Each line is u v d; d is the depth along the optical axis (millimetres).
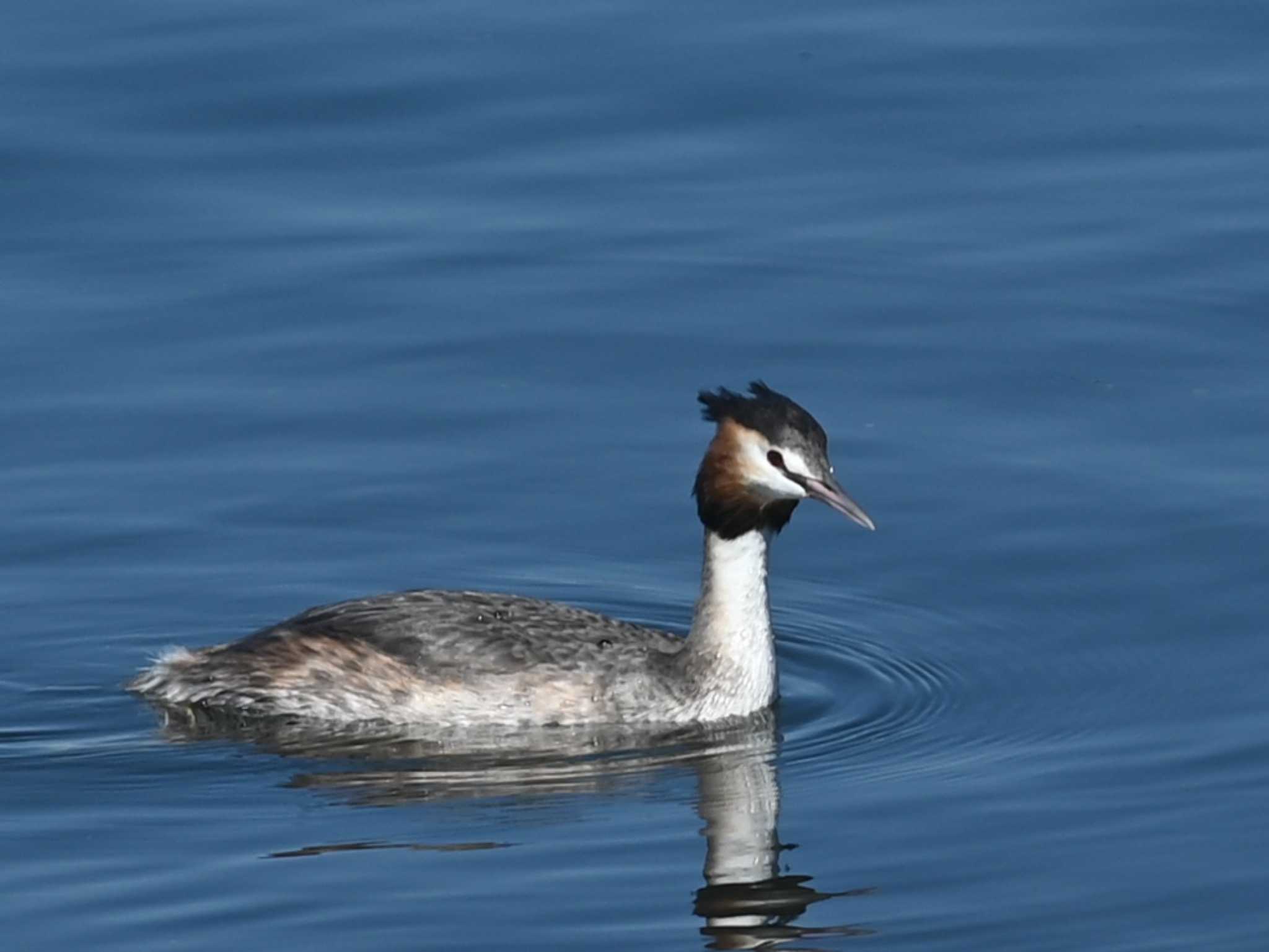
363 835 14094
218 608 17281
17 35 24484
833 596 17531
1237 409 19359
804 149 23188
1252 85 23797
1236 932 12789
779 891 13336
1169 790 14523
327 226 22031
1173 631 16688
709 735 15711
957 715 15859
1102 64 24219
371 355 20359
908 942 12758
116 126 23250
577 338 20609
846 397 19781
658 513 18484
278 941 12766
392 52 24406
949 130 23375
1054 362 20141
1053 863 13625
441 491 18688
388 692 15727
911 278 21344
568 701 15758
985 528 18062
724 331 20703
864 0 25219
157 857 13789
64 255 21547
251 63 24172
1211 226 21859
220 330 20609
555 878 13469
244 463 18906
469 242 21859
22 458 18875
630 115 23594
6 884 13469
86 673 16469
